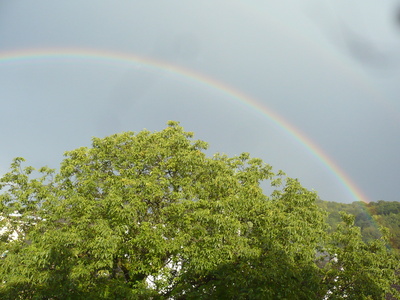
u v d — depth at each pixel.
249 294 13.35
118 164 18.64
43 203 16.94
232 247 14.07
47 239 13.44
